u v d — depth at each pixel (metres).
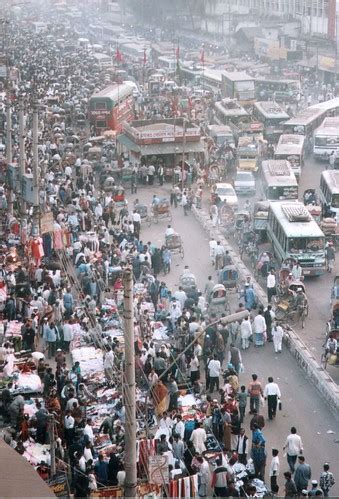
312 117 97.50
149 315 48.25
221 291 49.88
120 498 30.59
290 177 72.38
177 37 198.12
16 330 45.00
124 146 85.12
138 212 68.06
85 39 199.12
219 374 41.69
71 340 44.56
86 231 61.72
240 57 162.25
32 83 118.44
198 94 118.06
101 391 39.41
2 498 24.19
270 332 47.41
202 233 66.94
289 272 55.38
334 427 39.12
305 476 33.06
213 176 79.50
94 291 50.94
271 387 39.34
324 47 151.00
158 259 57.69
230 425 36.12
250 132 95.12
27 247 54.09
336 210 68.00
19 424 35.62
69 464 33.34
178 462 33.69
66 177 75.38
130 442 26.44
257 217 65.12
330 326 47.66
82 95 116.75
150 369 40.91
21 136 59.44
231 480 32.12
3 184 70.81
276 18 176.88
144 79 137.75
